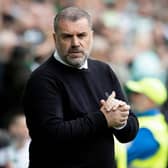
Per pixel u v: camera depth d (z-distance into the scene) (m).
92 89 13.36
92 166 13.12
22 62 24.69
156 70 31.05
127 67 30.83
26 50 24.94
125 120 13.02
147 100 20.75
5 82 24.44
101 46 30.20
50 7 33.91
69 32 12.90
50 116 12.84
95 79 13.50
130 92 20.95
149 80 21.08
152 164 20.00
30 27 30.22
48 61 13.31
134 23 35.84
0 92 24.09
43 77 13.04
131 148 19.91
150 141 20.00
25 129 21.70
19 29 29.97
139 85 20.95
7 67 24.52
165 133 20.39
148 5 38.31
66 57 13.01
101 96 13.42
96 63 13.75
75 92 13.15
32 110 12.98
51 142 12.80
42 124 12.80
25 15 31.67
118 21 34.84
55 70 13.16
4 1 31.34
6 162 20.95
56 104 12.95
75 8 13.15
